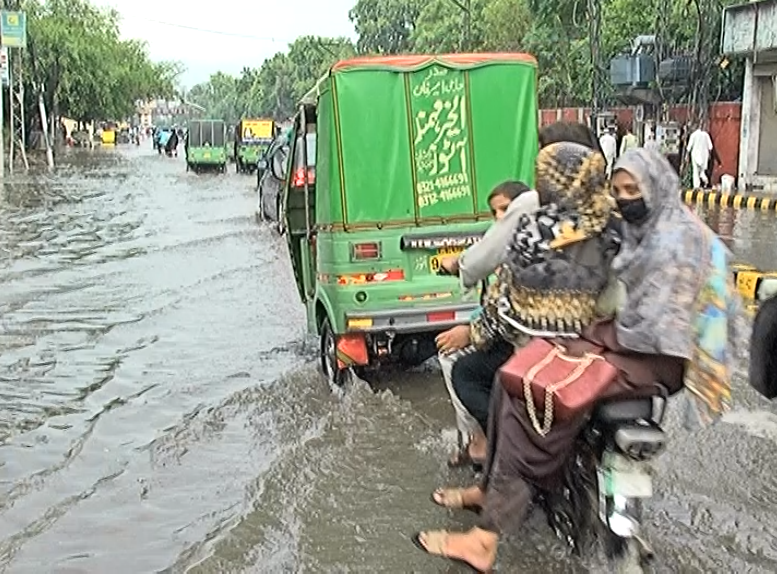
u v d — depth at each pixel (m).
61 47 57.28
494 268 4.48
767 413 6.25
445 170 7.02
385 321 6.93
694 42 27.41
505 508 3.77
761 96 24.64
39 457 5.90
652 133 27.77
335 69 6.84
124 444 6.12
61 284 12.21
